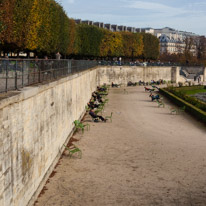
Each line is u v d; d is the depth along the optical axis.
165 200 14.14
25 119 12.21
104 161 18.83
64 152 20.27
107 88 63.84
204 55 130.25
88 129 26.72
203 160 19.39
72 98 25.22
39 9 36.94
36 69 15.62
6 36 31.38
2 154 9.74
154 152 20.78
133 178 16.42
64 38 49.03
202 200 14.24
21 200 11.75
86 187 15.20
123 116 33.34
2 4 30.47
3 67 11.19
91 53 66.56
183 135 25.55
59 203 13.52
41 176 14.95
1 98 9.98
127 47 82.56
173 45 188.50
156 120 31.58
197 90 71.56
